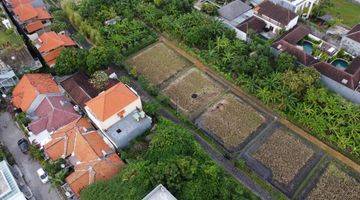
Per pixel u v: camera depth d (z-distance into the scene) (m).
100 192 53.84
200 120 72.56
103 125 64.25
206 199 53.12
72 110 70.88
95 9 95.94
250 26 89.31
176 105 75.56
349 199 59.19
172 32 90.62
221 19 94.25
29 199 59.91
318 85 73.56
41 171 62.66
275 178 62.53
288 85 72.00
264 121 71.50
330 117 67.81
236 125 71.25
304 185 61.41
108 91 66.31
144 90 77.88
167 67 84.19
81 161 61.81
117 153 64.62
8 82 76.31
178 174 54.59
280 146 67.19
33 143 66.12
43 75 77.31
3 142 68.88
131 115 67.75
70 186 58.47
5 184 57.22
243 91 77.19
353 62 78.62
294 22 90.25
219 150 66.69
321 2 96.19
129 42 87.94
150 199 51.78
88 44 91.00
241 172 63.12
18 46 78.94
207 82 80.00
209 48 84.56
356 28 83.88
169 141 60.16
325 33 91.38
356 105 70.12
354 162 63.81
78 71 78.44
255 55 79.75
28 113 70.88
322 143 67.06
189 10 98.00
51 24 90.44
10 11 94.88
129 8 98.62
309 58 79.38
